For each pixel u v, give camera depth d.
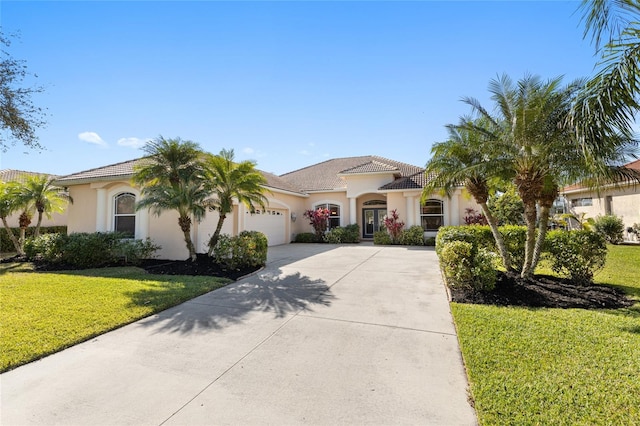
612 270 10.16
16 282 8.71
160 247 13.44
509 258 9.02
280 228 21.59
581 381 3.50
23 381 3.73
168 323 5.73
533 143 7.37
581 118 5.29
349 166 28.41
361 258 13.82
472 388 3.41
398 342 4.80
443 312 6.21
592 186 7.33
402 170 24.78
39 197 14.59
